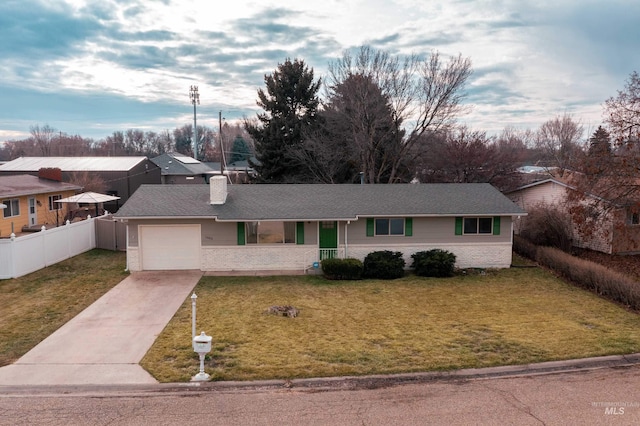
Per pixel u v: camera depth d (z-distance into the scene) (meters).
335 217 18.64
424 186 21.97
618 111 19.39
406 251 19.72
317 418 7.37
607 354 10.32
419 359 9.88
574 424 7.17
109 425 7.14
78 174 36.47
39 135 116.44
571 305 14.53
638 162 18.36
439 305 14.38
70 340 10.97
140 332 11.55
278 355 10.02
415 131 31.73
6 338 11.09
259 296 15.23
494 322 12.66
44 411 7.60
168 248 18.88
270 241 19.17
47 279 16.81
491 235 19.89
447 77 30.69
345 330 11.82
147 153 130.88
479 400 8.05
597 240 22.67
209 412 7.57
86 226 22.00
